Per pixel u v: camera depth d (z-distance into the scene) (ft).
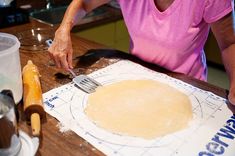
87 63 3.10
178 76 2.87
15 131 1.68
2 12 4.17
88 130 2.02
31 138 1.82
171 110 2.27
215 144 1.93
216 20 2.82
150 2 3.12
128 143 1.90
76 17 3.48
